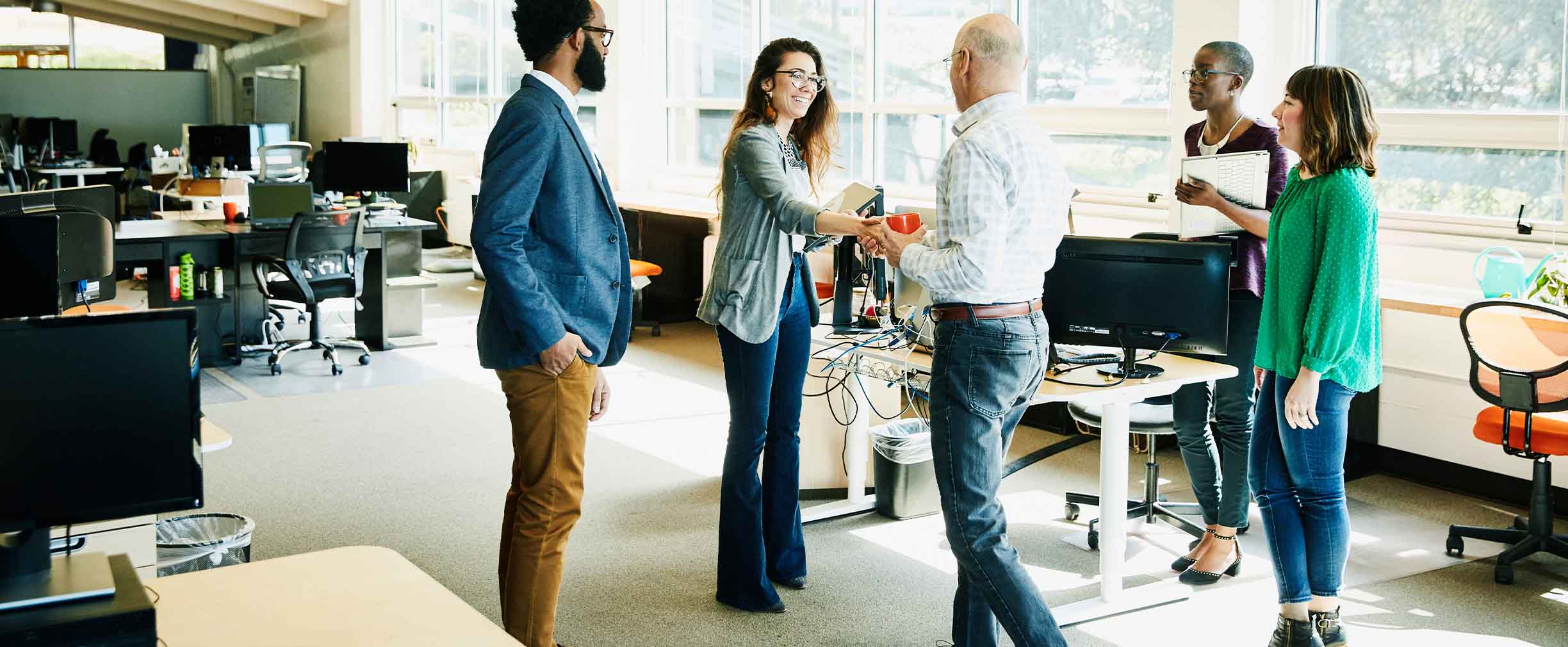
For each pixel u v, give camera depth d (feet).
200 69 57.57
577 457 8.68
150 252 21.98
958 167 8.10
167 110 55.21
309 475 15.49
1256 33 16.49
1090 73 19.49
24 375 4.62
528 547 8.62
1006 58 8.23
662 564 12.41
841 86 24.35
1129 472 16.03
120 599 4.67
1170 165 17.31
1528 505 14.08
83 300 14.80
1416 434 15.05
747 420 10.82
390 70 42.19
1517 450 11.96
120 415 4.77
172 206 34.81
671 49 29.37
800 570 11.81
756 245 10.42
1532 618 11.01
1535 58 14.34
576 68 8.35
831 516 13.92
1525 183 14.57
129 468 4.81
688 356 23.79
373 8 42.01
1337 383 9.16
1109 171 19.27
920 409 16.55
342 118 44.11
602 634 10.65
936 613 11.18
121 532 7.57
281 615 5.35
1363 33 16.01
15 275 7.17
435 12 39.19
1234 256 10.75
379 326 23.93
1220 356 11.73
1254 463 9.79
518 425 8.59
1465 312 11.93
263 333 24.27
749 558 11.12
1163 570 12.26
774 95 10.41
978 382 8.41
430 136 40.24
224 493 14.70
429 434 17.62
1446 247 15.19
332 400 19.77
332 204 26.21
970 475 8.55
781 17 25.77
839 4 24.16
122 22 52.80
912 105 22.57
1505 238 14.66
